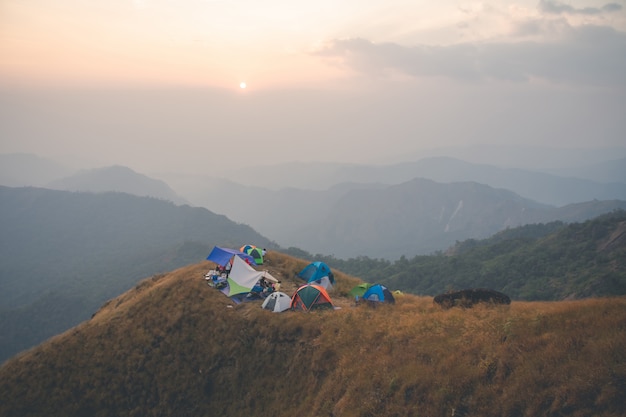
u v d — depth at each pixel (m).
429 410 12.60
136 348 24.67
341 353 19.09
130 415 21.62
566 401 10.12
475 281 116.25
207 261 35.53
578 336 12.33
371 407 14.30
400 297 30.05
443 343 16.11
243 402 20.39
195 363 23.11
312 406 17.22
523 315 16.41
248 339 23.14
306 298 24.97
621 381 9.77
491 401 11.63
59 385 23.16
